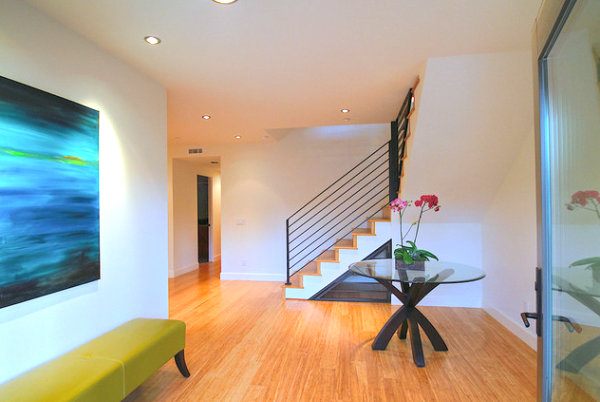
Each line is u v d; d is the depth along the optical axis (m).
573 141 0.91
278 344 2.94
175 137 5.02
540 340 1.07
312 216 5.41
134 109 2.50
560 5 0.85
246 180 5.60
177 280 5.62
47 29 1.79
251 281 5.54
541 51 1.04
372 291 4.39
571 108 0.92
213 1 1.69
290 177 5.48
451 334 3.14
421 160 3.20
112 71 2.27
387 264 3.15
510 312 3.23
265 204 5.55
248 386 2.26
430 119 2.79
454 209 3.81
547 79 1.04
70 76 1.94
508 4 1.75
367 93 3.12
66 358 1.78
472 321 3.50
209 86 2.89
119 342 1.98
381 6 1.76
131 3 1.69
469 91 2.56
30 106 1.67
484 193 3.54
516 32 2.05
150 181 2.68
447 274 2.65
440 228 4.03
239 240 5.64
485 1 1.72
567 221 0.97
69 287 1.88
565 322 0.99
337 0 1.70
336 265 4.29
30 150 1.66
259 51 2.26
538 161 1.08
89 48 2.08
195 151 5.72
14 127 1.59
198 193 7.41
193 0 1.68
